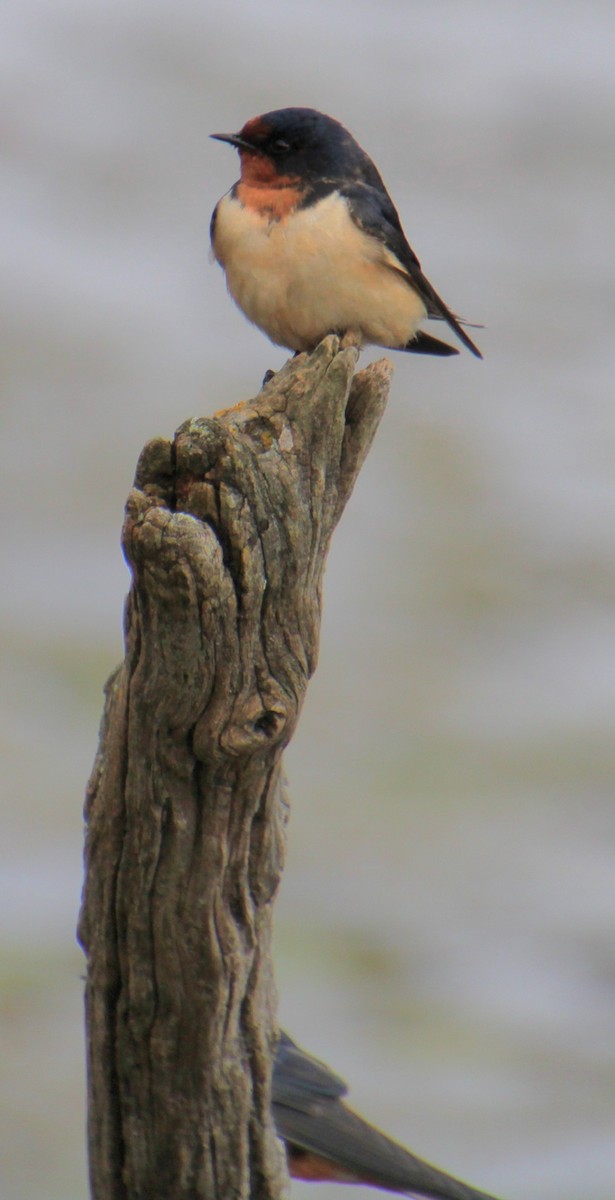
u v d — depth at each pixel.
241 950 5.52
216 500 5.06
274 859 5.53
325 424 5.44
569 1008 13.34
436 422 24.28
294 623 5.23
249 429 5.43
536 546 21.08
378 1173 6.83
